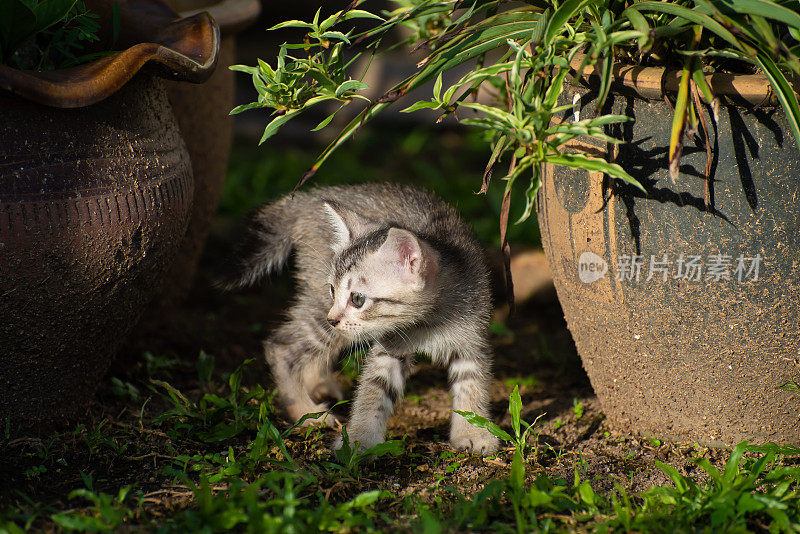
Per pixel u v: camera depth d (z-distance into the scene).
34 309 3.63
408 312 4.72
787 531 3.20
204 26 4.10
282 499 3.36
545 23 3.54
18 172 3.41
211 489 3.57
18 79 3.20
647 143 3.72
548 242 4.34
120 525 3.23
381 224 5.02
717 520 3.26
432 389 5.50
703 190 3.68
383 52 4.39
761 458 3.73
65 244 3.56
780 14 3.19
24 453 3.86
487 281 5.02
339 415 5.11
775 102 3.47
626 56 3.92
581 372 5.62
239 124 11.45
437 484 3.91
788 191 3.62
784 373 3.91
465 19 3.90
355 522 3.26
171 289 5.75
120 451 3.99
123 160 3.73
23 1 3.65
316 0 12.03
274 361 5.16
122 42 4.17
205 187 5.66
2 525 3.07
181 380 5.27
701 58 3.68
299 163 10.04
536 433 4.59
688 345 3.97
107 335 4.02
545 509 3.49
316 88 3.89
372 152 10.95
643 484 3.92
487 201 9.05
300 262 5.33
